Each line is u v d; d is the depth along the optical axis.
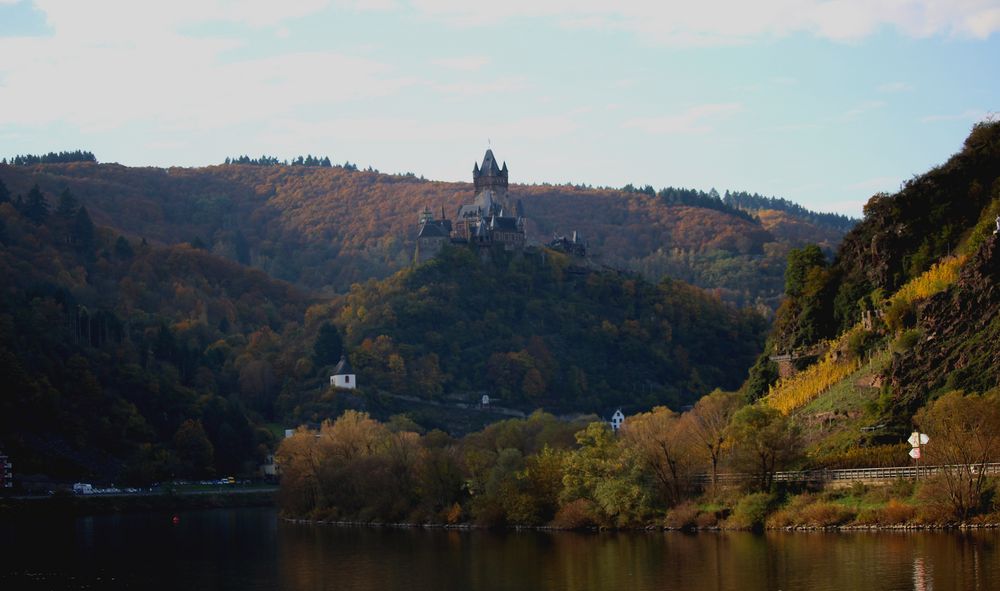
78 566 182.62
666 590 136.00
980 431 150.38
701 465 188.12
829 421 187.38
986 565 130.25
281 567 174.88
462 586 149.88
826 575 133.62
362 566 171.12
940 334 179.25
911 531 151.12
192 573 172.25
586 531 190.00
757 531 168.00
